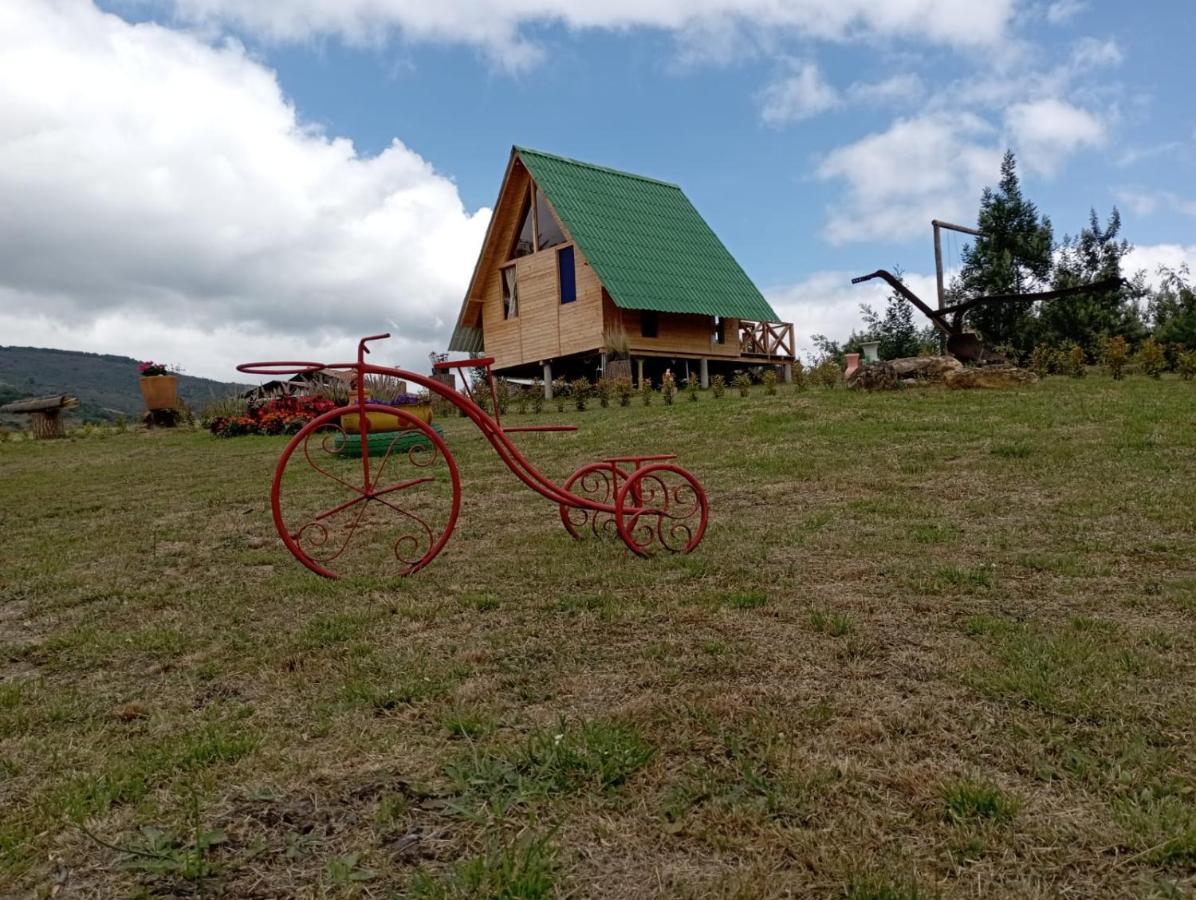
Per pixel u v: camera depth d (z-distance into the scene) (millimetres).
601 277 23469
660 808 2412
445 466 11164
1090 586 4578
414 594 4980
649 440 12250
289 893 2078
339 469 11703
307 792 2578
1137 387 13812
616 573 5215
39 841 2357
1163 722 2863
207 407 24344
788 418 12820
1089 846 2191
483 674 3559
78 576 6082
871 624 4027
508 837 2281
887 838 2246
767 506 7449
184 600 5199
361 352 5309
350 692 3389
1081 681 3209
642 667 3545
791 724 2930
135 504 9836
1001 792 2404
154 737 3098
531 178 26516
